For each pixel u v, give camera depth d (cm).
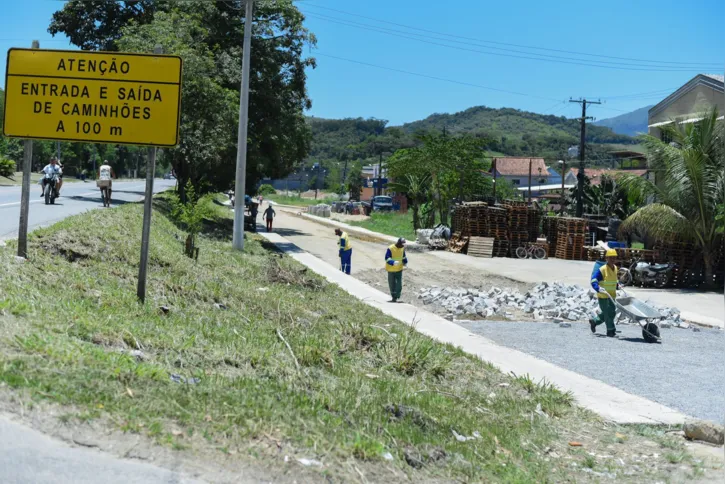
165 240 1761
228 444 451
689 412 834
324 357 815
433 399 729
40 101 937
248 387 586
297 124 3850
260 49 3606
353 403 624
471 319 1652
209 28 3462
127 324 736
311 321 1137
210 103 2881
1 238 1362
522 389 881
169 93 927
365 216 7675
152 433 439
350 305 1513
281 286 1619
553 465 602
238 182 2439
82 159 10938
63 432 423
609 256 1453
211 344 763
